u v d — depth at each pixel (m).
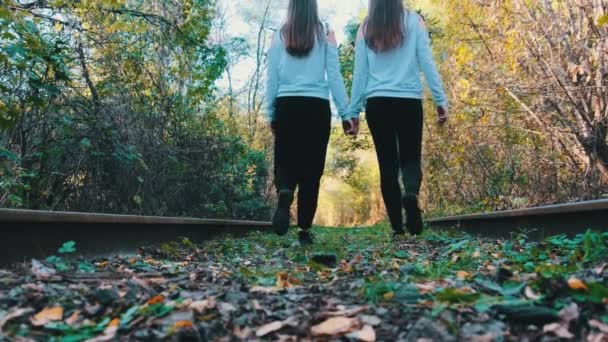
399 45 4.48
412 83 4.54
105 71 7.57
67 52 6.75
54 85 5.42
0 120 4.77
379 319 1.78
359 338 1.63
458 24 9.38
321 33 4.65
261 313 1.93
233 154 11.00
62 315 1.88
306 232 5.10
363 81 4.70
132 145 6.77
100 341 1.64
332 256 3.37
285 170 4.71
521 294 1.95
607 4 6.71
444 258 3.59
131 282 2.22
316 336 1.70
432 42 13.15
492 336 1.57
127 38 8.66
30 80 5.10
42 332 1.74
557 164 8.35
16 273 2.46
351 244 5.59
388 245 4.72
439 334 1.60
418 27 4.55
